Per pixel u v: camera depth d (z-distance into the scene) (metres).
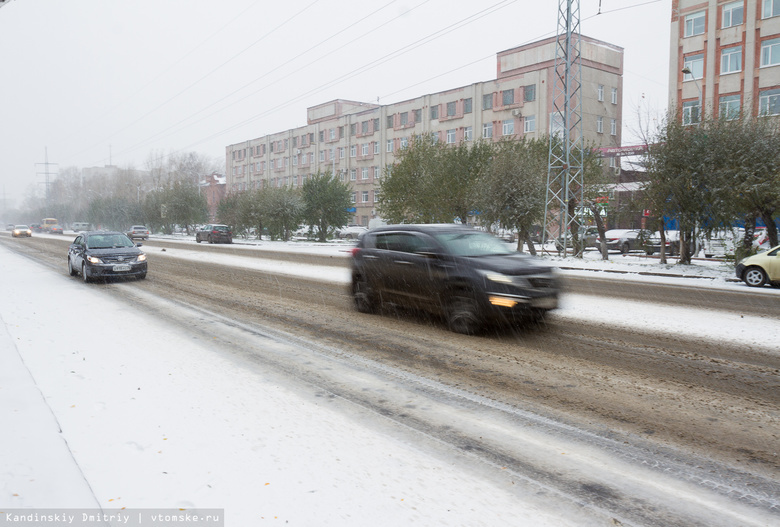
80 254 14.01
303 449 3.60
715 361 5.94
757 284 14.00
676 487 3.14
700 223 19.09
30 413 4.10
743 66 35.84
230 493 3.00
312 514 2.79
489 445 3.72
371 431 3.94
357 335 7.27
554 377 5.32
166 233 70.38
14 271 16.41
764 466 3.40
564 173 23.33
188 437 3.76
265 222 46.12
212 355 6.16
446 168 27.58
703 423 4.13
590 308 9.66
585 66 50.34
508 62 54.34
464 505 2.92
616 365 5.76
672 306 10.02
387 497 2.99
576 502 2.97
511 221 22.61
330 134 73.06
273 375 5.37
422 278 7.92
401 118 61.88
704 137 18.23
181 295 11.18
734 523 2.77
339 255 25.48
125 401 4.50
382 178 32.94
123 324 8.02
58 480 3.06
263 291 11.81
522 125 49.59
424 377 5.33
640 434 3.92
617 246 29.56
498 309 6.96
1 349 6.21
